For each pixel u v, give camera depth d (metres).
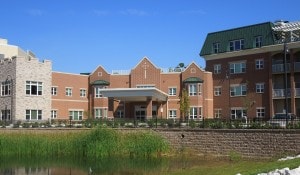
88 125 48.81
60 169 34.03
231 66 67.31
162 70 71.12
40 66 62.16
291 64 60.97
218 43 68.94
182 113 65.19
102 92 60.09
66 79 68.62
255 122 39.88
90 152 42.22
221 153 40.25
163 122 46.53
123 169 33.41
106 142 42.66
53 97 66.50
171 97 68.12
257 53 64.44
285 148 36.38
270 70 62.62
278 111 62.59
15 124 51.69
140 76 69.38
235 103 66.12
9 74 60.91
